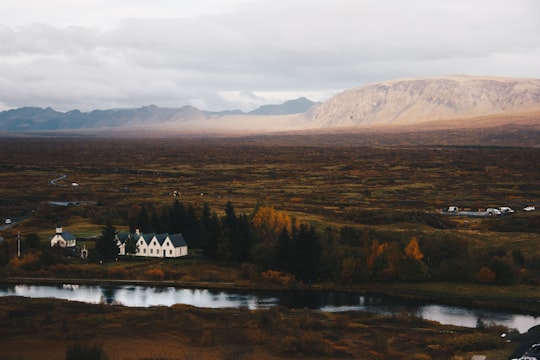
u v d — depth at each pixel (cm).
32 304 12938
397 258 15975
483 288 15150
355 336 11338
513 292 14800
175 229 19775
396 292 15125
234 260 17762
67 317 11962
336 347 10456
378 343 10544
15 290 15088
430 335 11475
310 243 16262
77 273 16438
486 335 11056
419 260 16038
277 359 9869
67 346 10044
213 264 17488
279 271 16175
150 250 18300
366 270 15825
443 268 15938
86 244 19162
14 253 17500
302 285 15725
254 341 10731
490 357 10062
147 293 14962
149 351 10038
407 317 12775
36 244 18325
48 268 16650
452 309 13812
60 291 15050
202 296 14788
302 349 10269
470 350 10538
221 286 15700
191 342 10588
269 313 12375
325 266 16375
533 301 14162
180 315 12294
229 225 18738
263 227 19138
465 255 17200
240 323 11850
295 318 12462
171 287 15638
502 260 16088
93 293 14888
